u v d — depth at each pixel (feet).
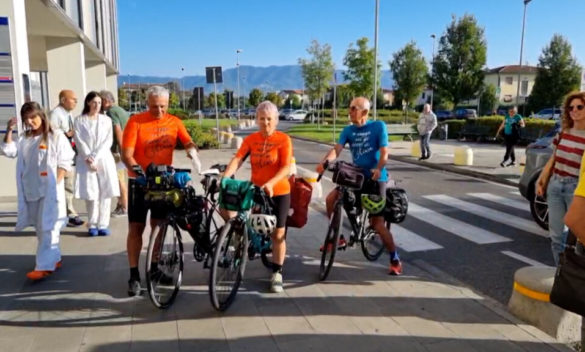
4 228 20.76
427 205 28.58
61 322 12.09
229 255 12.96
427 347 10.95
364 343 11.12
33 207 14.85
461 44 129.70
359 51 116.16
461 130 85.46
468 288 14.75
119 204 23.67
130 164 13.12
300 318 12.42
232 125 144.87
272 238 14.02
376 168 15.19
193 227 13.93
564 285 7.72
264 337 11.37
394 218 15.93
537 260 18.25
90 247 18.33
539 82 147.02
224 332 11.62
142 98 251.39
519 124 44.47
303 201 14.67
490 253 19.10
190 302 13.37
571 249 7.86
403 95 143.74
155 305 12.63
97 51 61.26
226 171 13.47
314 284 14.92
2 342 11.06
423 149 51.83
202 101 69.10
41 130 14.69
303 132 110.63
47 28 42.65
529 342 11.19
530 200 22.54
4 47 24.85
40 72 59.88
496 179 38.91
